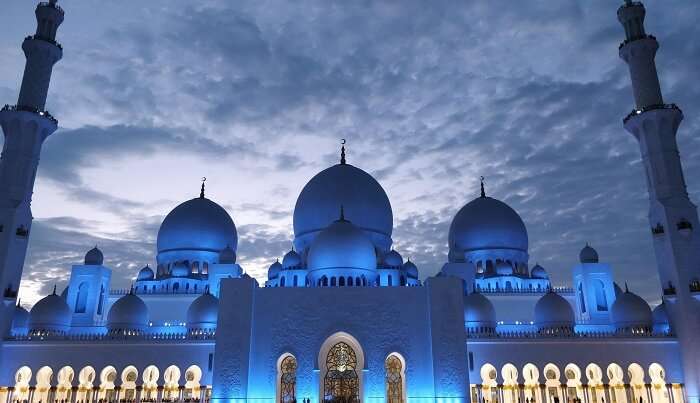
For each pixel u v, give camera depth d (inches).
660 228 2294.5
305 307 2155.5
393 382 2105.1
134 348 2174.0
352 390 2094.0
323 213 2672.2
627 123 2469.2
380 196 2790.4
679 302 2174.0
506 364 2162.9
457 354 2062.0
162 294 2790.4
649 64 2434.8
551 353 2170.3
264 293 2182.6
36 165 2377.0
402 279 2593.5
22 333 2345.0
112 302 2810.0
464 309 2331.4
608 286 2655.0
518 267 3016.7
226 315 2114.9
